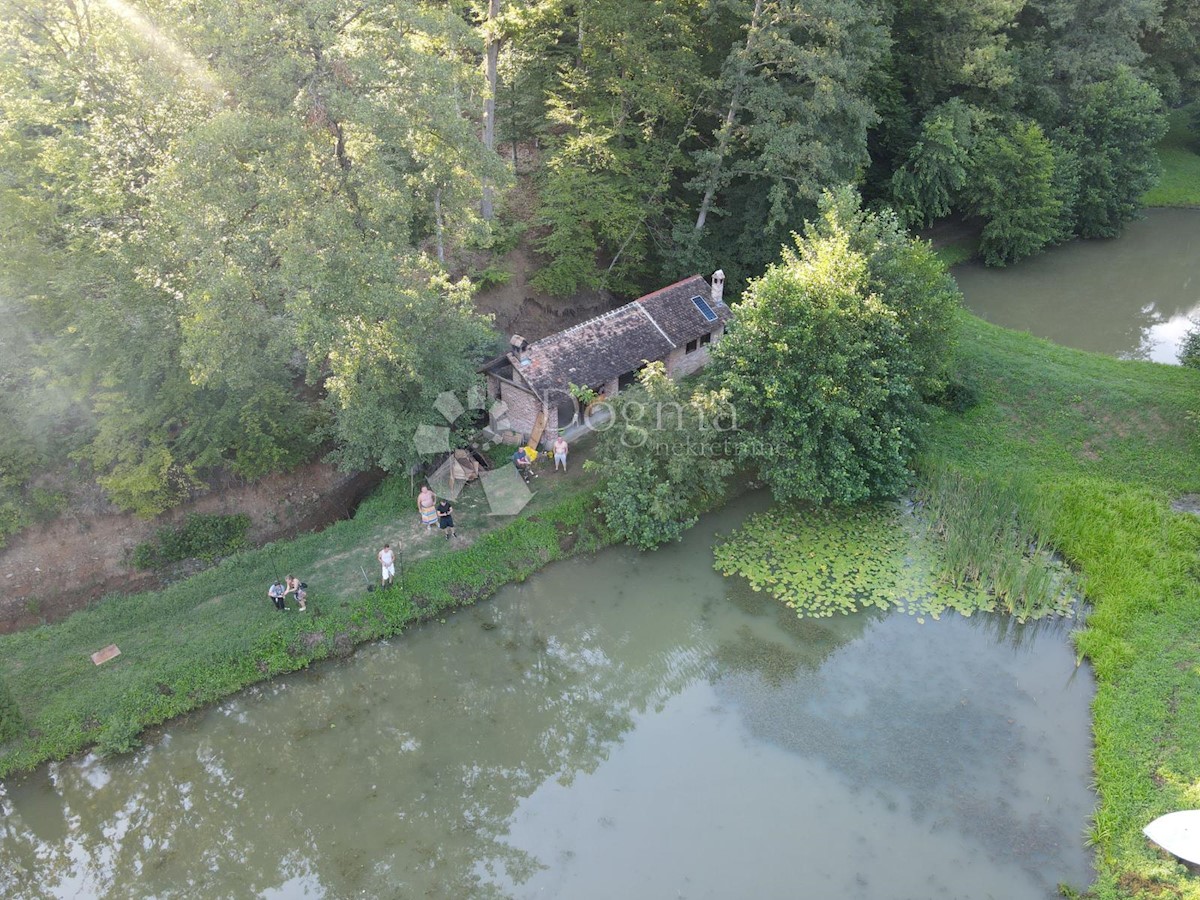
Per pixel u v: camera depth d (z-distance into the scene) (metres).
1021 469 27.67
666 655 22.12
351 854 17.56
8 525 22.09
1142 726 18.91
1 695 18.84
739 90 31.55
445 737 20.19
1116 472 27.38
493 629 22.89
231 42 18.80
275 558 23.70
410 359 22.47
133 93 21.73
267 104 19.31
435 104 19.98
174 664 20.66
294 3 19.02
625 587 24.17
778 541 25.77
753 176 32.44
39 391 22.33
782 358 24.22
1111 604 22.38
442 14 22.02
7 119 22.86
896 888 16.36
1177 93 52.44
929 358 27.20
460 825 18.08
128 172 22.14
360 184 20.55
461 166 22.12
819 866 16.81
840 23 30.17
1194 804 17.02
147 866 17.59
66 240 22.73
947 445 28.84
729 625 22.94
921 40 41.41
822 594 23.84
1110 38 45.66
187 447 23.84
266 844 17.88
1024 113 45.59
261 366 23.89
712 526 26.38
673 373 30.73
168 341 22.81
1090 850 16.91
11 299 21.59
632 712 20.59
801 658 21.86
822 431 25.05
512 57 32.47
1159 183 53.84
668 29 32.81
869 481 26.25
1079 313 40.00
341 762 19.56
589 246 32.94
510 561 24.23
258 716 20.44
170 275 22.17
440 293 24.42
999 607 23.28
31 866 17.73
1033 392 30.83
